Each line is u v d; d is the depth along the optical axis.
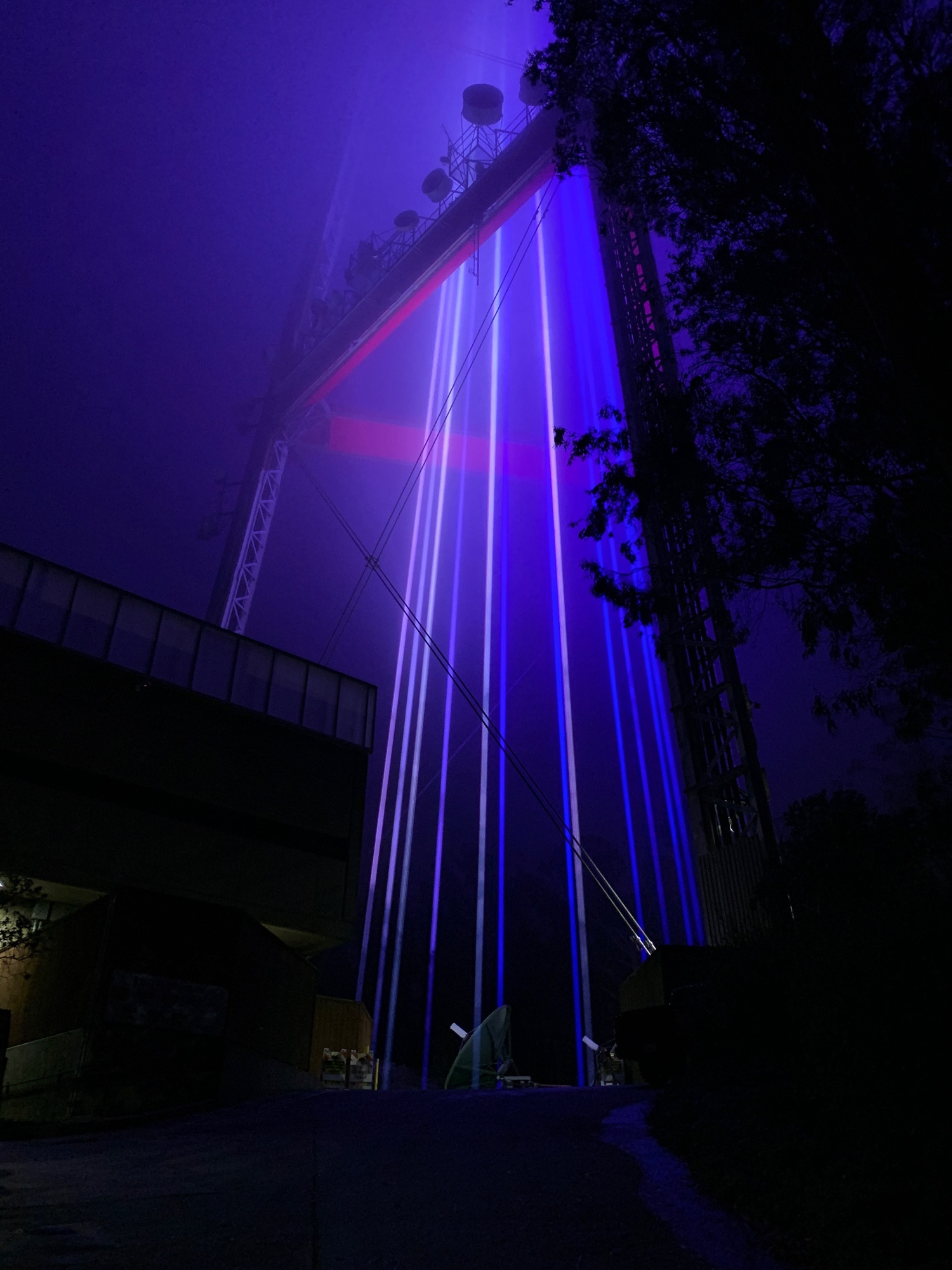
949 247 8.29
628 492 11.59
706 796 19.45
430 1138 8.20
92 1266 4.34
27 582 22.23
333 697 27.36
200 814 22.86
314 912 23.91
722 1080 8.30
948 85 8.78
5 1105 15.98
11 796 19.73
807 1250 4.14
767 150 10.18
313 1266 4.37
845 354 10.23
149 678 23.38
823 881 9.53
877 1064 4.70
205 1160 7.91
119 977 14.65
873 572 9.62
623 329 23.12
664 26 10.47
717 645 18.03
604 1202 5.44
